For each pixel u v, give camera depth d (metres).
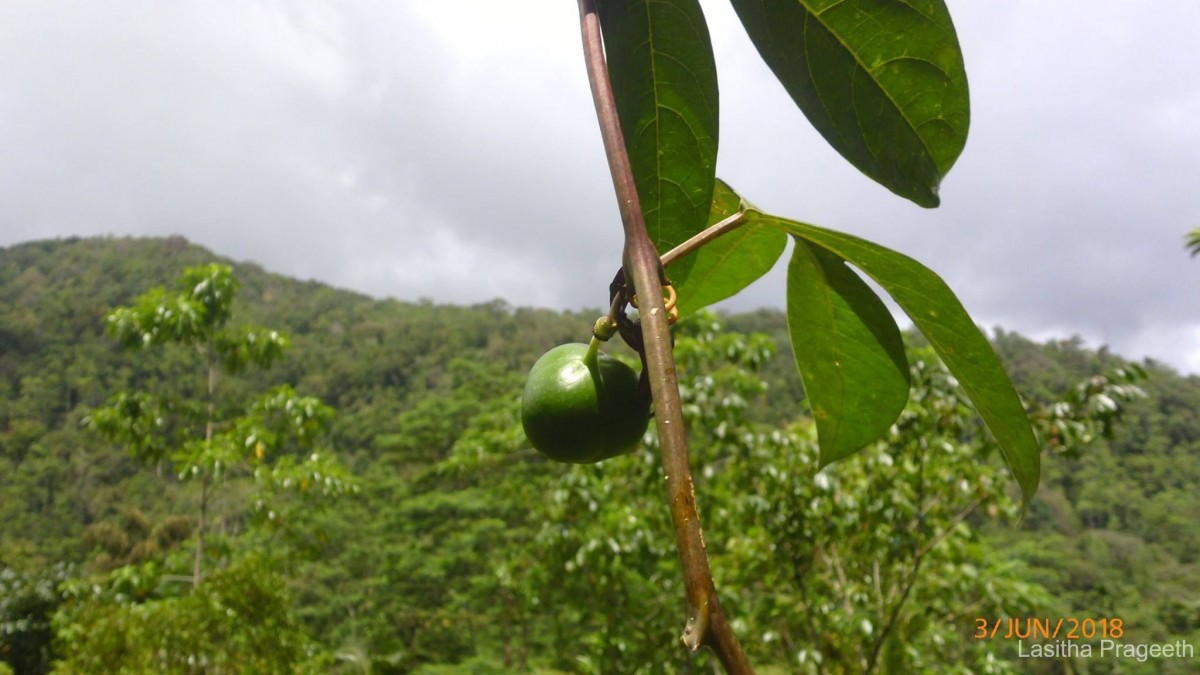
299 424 9.90
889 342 1.49
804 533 7.06
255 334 10.13
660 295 0.87
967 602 8.06
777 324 43.88
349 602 24.44
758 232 1.51
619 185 0.96
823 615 7.05
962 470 7.04
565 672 16.91
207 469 9.28
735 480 7.52
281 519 9.72
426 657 22.84
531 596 9.19
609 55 1.36
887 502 6.88
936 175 1.27
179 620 7.61
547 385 1.42
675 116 1.38
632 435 1.42
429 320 79.38
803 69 1.29
